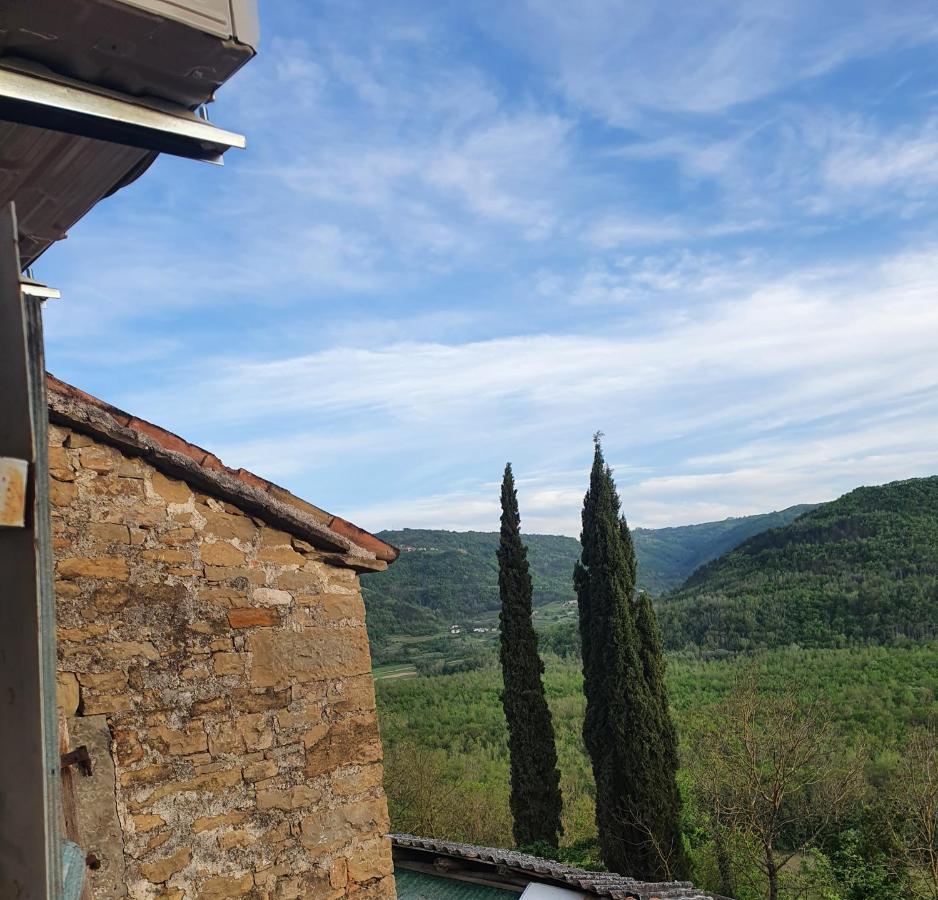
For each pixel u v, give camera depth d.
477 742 32.78
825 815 16.61
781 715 17.22
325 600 4.60
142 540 3.98
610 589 15.35
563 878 7.24
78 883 2.15
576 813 22.47
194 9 1.64
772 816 15.23
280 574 4.45
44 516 1.34
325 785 4.38
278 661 4.34
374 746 4.62
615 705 14.95
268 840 4.12
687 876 14.41
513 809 16.66
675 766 15.07
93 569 3.81
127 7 1.54
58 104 1.66
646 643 15.55
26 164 1.94
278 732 4.27
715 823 16.41
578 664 48.12
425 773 21.95
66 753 3.53
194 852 3.87
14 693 1.33
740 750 16.27
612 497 16.05
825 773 16.70
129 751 3.76
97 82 1.74
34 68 1.64
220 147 1.96
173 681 3.96
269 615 4.36
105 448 3.94
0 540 1.38
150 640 3.93
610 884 7.19
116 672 3.80
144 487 4.04
